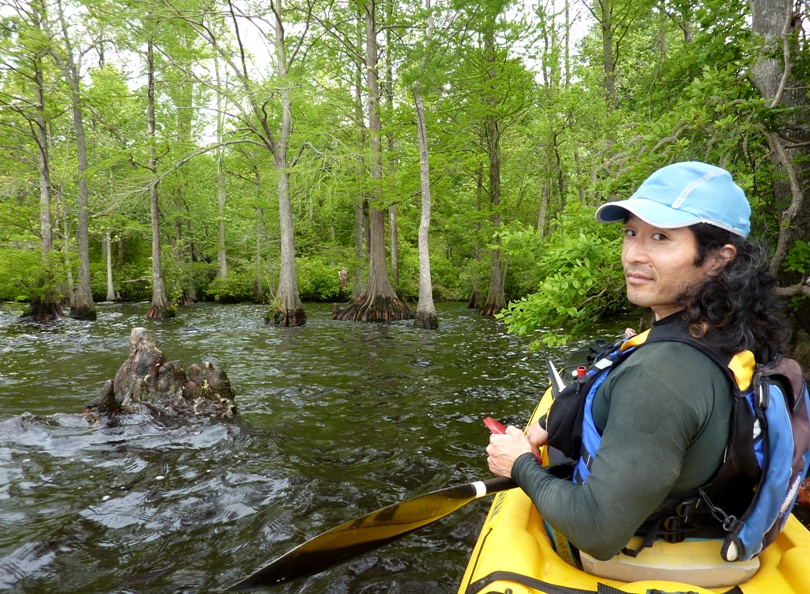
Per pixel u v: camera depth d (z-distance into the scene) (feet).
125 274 104.27
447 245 102.58
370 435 17.15
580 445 4.57
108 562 9.96
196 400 18.52
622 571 4.48
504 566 4.80
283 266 58.18
